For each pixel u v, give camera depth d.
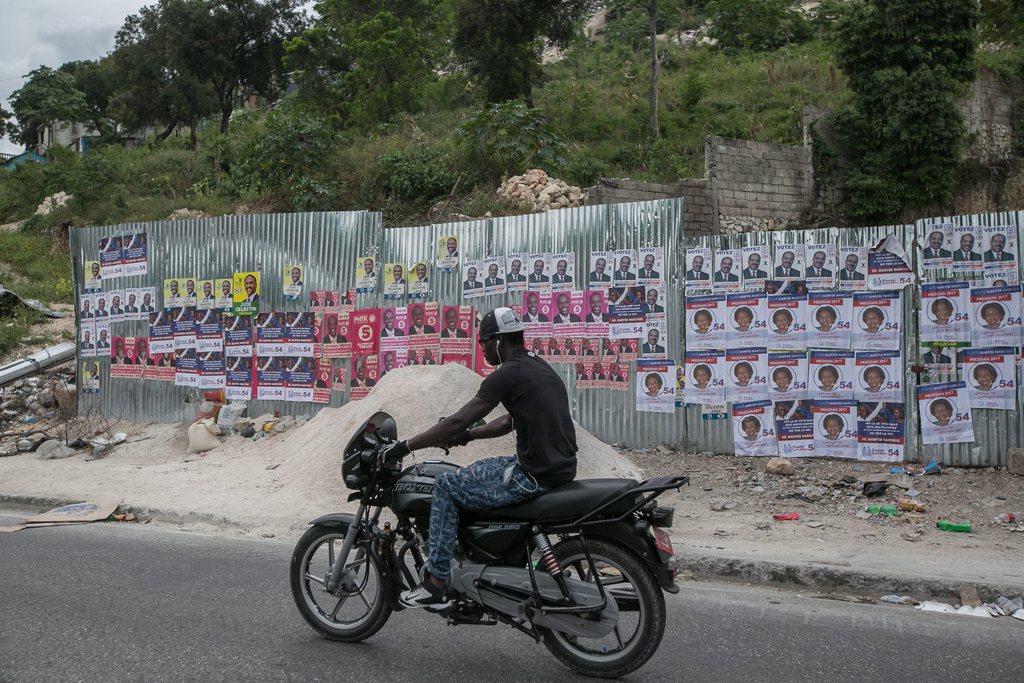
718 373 9.16
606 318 9.62
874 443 8.63
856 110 20.73
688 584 6.23
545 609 4.17
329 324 11.06
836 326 8.75
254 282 11.49
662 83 31.72
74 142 57.28
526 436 4.25
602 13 51.12
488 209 17.89
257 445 10.48
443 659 4.54
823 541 6.82
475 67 29.53
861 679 4.35
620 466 8.36
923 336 8.45
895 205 19.98
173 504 8.20
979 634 5.09
